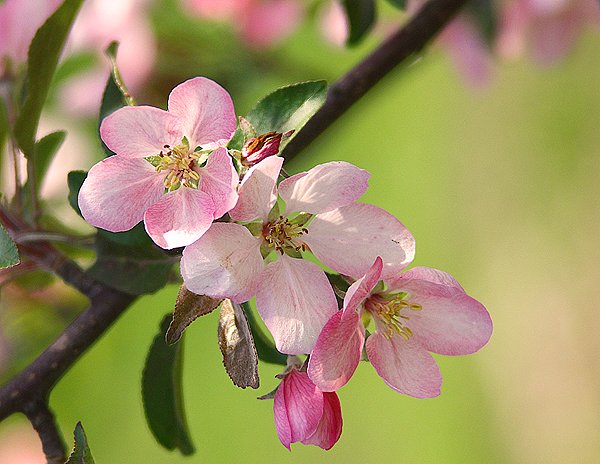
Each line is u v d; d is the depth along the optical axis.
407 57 0.75
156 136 0.61
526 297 1.90
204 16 0.88
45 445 0.67
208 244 0.60
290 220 0.61
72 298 0.84
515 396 1.83
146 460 1.52
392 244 0.61
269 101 0.63
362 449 1.77
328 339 0.60
